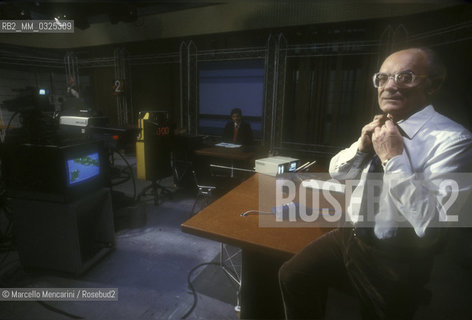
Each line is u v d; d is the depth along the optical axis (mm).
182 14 6473
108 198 2551
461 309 1984
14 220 2250
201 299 2062
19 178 2164
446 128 857
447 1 3824
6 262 2484
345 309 1797
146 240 2910
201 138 4383
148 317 1887
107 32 7379
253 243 1255
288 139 6188
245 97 7023
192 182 4383
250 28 5938
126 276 2318
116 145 4125
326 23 5297
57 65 8102
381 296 950
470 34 3418
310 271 1137
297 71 5836
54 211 2170
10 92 7461
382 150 901
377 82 1005
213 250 2740
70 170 2127
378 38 4961
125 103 7629
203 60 6609
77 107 5945
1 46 7156
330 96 5617
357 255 979
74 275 2283
